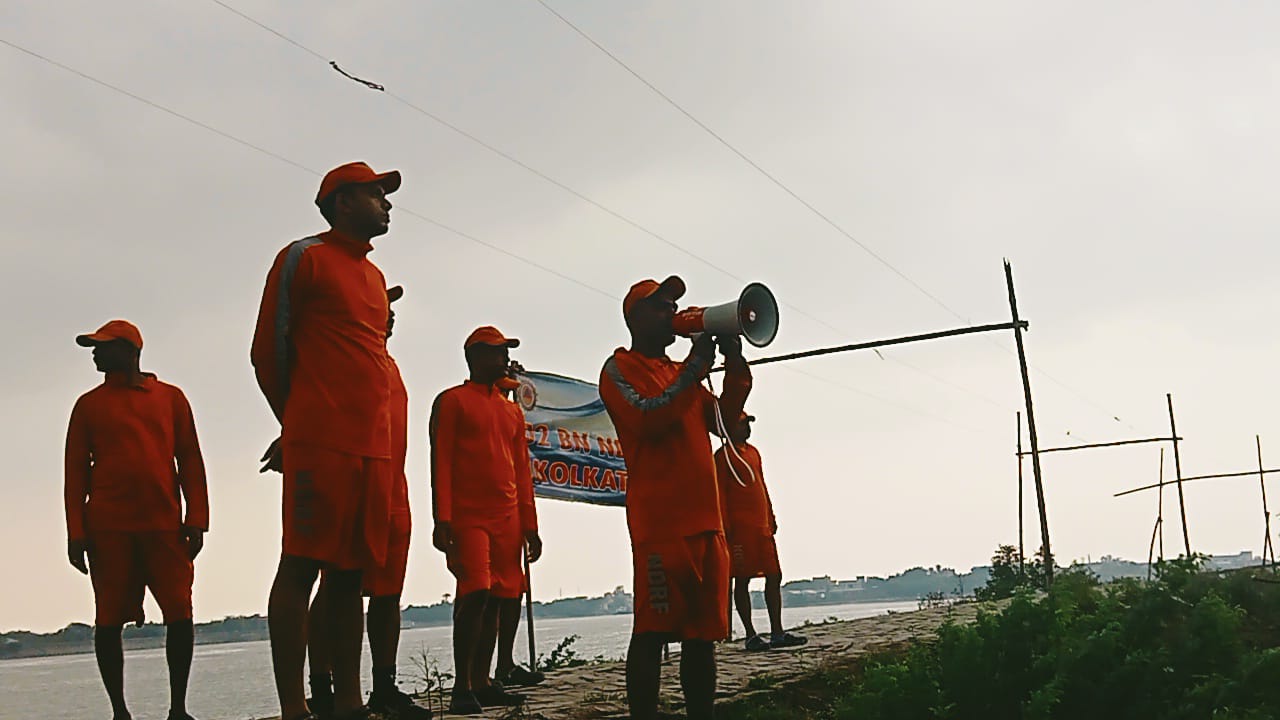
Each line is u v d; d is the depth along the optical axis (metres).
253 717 7.61
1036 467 17.02
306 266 4.92
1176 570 6.79
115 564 6.31
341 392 4.89
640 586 5.18
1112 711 5.97
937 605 18.22
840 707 6.81
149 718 7.62
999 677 6.22
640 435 5.20
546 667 11.66
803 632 12.48
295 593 4.76
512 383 7.96
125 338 6.46
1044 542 17.00
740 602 10.57
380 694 6.25
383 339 5.18
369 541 4.98
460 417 7.16
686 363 5.22
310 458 4.80
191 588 6.55
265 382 4.95
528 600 9.61
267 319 4.86
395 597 6.31
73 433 6.36
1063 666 6.06
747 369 5.40
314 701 5.61
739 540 10.58
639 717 5.13
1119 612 6.68
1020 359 16.95
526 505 7.70
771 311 5.41
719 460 10.55
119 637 6.36
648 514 5.18
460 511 7.07
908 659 6.87
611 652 13.48
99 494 6.32
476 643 6.89
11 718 9.70
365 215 5.20
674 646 11.78
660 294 5.43
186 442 6.64
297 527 4.77
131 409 6.40
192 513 6.59
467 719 6.50
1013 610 6.53
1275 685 5.86
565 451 11.48
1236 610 6.80
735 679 8.03
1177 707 5.92
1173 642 6.32
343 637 5.10
